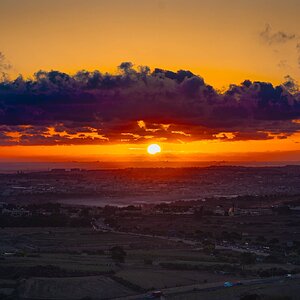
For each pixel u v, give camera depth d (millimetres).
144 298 198875
